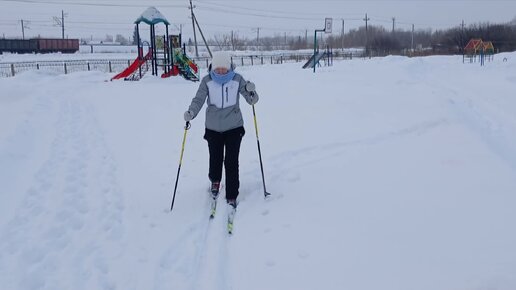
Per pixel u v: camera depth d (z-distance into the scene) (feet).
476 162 21.24
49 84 54.95
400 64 84.94
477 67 91.86
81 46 298.97
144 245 14.14
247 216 16.06
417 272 11.96
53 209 16.53
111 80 65.05
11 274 12.30
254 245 14.01
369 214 15.72
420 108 33.91
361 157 22.31
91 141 26.68
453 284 11.23
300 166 21.15
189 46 248.93
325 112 32.91
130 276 12.42
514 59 120.06
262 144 24.89
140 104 40.47
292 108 34.96
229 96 16.69
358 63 102.06
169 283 12.14
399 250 13.16
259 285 11.94
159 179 20.04
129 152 24.35
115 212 16.47
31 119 31.30
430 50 201.87
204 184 19.24
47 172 20.58
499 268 11.73
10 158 21.77
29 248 13.60
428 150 23.39
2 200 17.06
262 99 40.37
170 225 15.51
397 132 27.02
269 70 83.87
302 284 11.85
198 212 16.46
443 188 17.98
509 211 15.51
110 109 37.78
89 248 13.88
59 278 12.26
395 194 17.49
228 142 16.90
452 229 14.32
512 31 209.26
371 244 13.60
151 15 72.23
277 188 18.49
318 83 52.80
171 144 25.95
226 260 13.26
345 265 12.56
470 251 12.84
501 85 57.98
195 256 13.46
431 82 61.36
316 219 15.51
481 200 16.61
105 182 19.60
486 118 34.22
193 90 51.70
